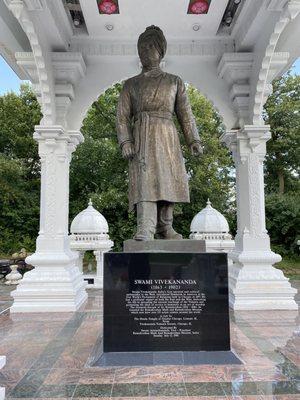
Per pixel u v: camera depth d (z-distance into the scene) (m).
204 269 3.79
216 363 3.57
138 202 4.04
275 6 5.05
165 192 3.98
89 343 4.27
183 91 4.32
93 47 6.78
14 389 3.03
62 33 6.26
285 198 18.20
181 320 3.74
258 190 6.58
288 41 6.38
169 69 7.10
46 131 6.38
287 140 19.50
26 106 20.48
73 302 6.06
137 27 6.44
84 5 5.86
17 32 6.14
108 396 2.88
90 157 17.47
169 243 3.87
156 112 4.14
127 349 3.70
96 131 17.88
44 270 6.24
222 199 17.19
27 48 6.61
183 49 6.81
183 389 2.99
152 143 4.06
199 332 3.73
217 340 3.72
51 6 5.55
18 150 20.42
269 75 6.52
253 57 6.48
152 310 3.74
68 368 3.49
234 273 6.57
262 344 4.18
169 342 3.71
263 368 3.45
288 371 3.37
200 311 3.75
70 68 6.53
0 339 4.45
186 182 4.15
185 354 3.65
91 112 17.98
